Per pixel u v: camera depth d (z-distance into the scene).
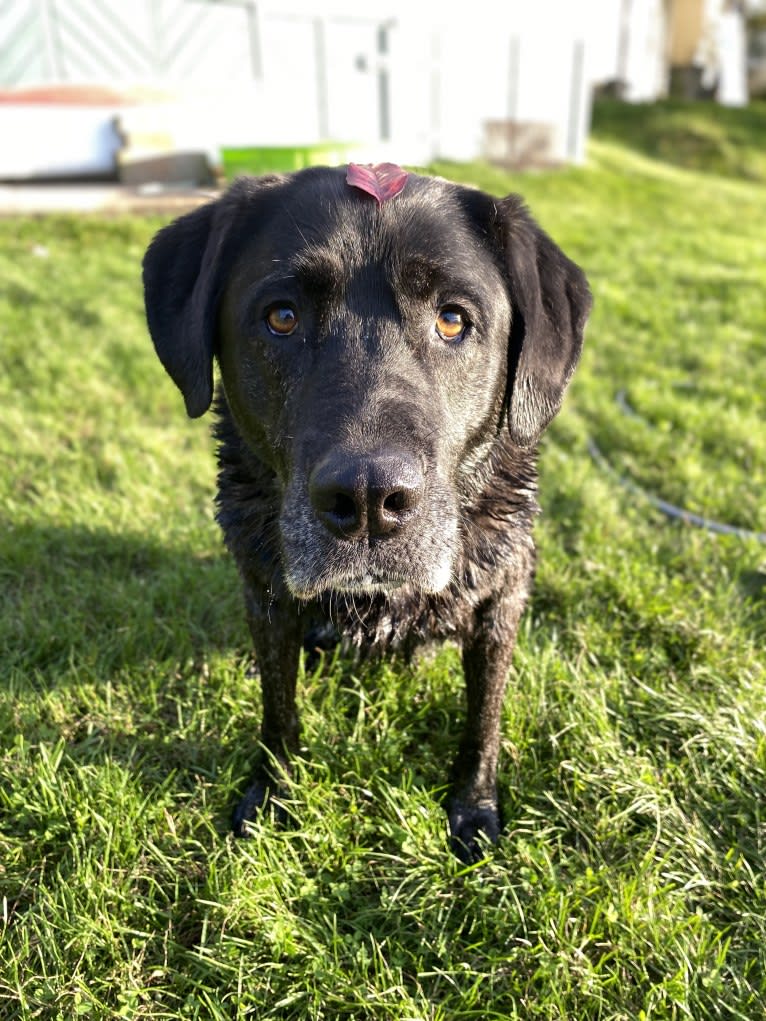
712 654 0.50
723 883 0.37
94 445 0.76
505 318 0.38
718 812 0.40
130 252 1.32
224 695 0.48
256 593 0.40
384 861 0.39
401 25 2.08
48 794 0.40
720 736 0.43
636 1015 0.32
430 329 0.35
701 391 0.95
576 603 0.56
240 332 0.37
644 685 0.47
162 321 0.40
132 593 0.56
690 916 0.35
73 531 0.61
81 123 1.64
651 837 0.39
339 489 0.30
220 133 1.75
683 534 0.65
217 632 0.54
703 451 0.81
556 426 0.85
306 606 0.40
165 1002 0.33
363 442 0.31
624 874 0.37
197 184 1.70
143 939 0.35
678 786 0.42
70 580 0.57
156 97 1.72
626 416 0.86
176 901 0.36
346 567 0.32
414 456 0.31
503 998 0.33
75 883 0.36
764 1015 0.32
